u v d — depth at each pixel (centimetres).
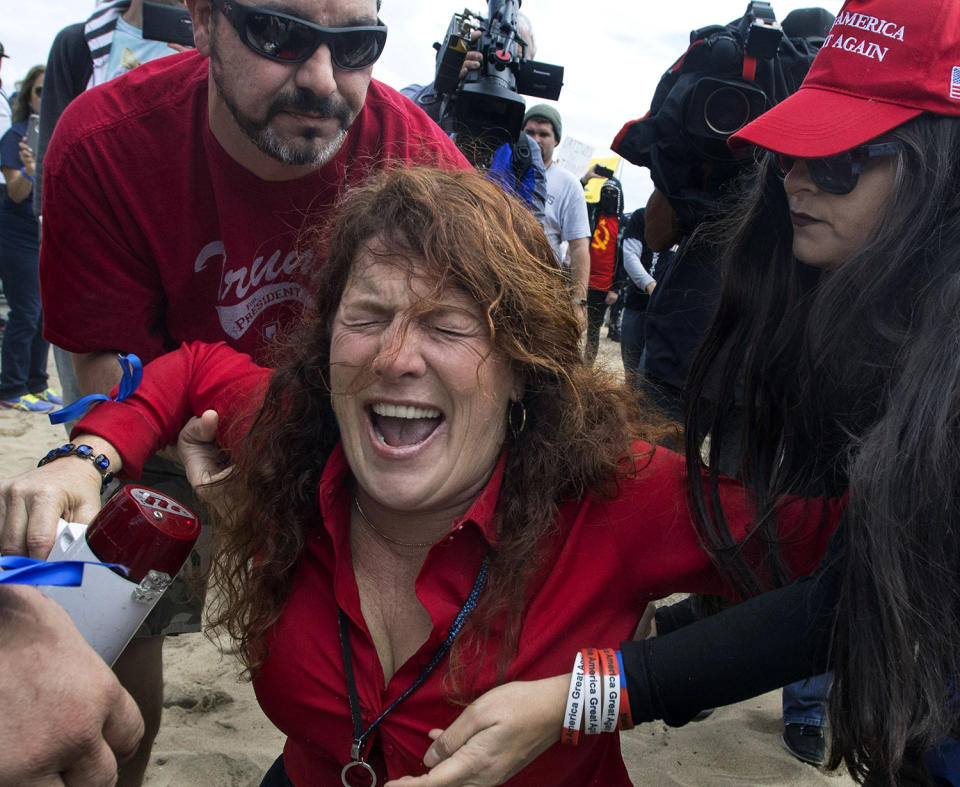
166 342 230
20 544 148
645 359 314
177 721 278
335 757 150
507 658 141
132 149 202
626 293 441
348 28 185
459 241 137
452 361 138
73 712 96
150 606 125
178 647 328
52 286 213
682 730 291
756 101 272
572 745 144
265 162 202
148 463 227
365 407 143
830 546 133
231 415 180
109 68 286
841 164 138
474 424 142
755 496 149
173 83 206
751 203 165
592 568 145
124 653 212
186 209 208
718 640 132
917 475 117
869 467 121
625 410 160
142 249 212
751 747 280
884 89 136
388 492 142
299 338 161
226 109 191
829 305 138
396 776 144
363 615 151
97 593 120
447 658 142
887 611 117
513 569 141
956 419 116
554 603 144
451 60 342
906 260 132
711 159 279
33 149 552
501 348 141
